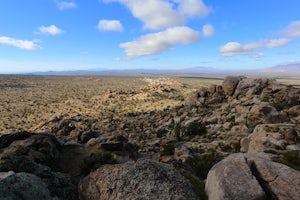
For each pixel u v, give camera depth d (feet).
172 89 634.02
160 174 30.81
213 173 33.14
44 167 38.24
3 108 398.42
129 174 30.45
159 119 168.76
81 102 465.06
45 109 398.42
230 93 163.94
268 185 29.01
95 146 66.28
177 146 77.25
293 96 124.77
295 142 67.56
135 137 122.11
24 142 54.60
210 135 101.55
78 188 34.06
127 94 538.47
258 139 69.82
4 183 27.02
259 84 153.58
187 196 28.71
